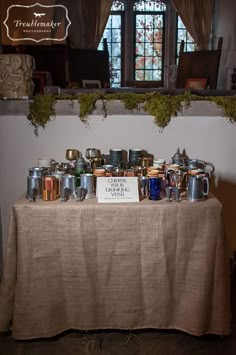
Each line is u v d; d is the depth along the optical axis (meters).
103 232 1.76
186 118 2.33
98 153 2.27
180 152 2.36
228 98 2.33
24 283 1.78
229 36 6.68
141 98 2.30
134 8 7.50
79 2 7.00
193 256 1.79
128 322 1.87
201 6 7.01
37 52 5.86
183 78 5.57
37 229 1.75
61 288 1.83
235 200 2.46
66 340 1.87
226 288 1.82
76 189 1.82
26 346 1.83
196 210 1.75
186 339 1.88
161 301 1.84
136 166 2.14
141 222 1.76
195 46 7.20
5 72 2.23
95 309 1.85
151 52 7.68
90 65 5.65
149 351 1.80
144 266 1.80
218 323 1.84
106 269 1.80
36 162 2.34
